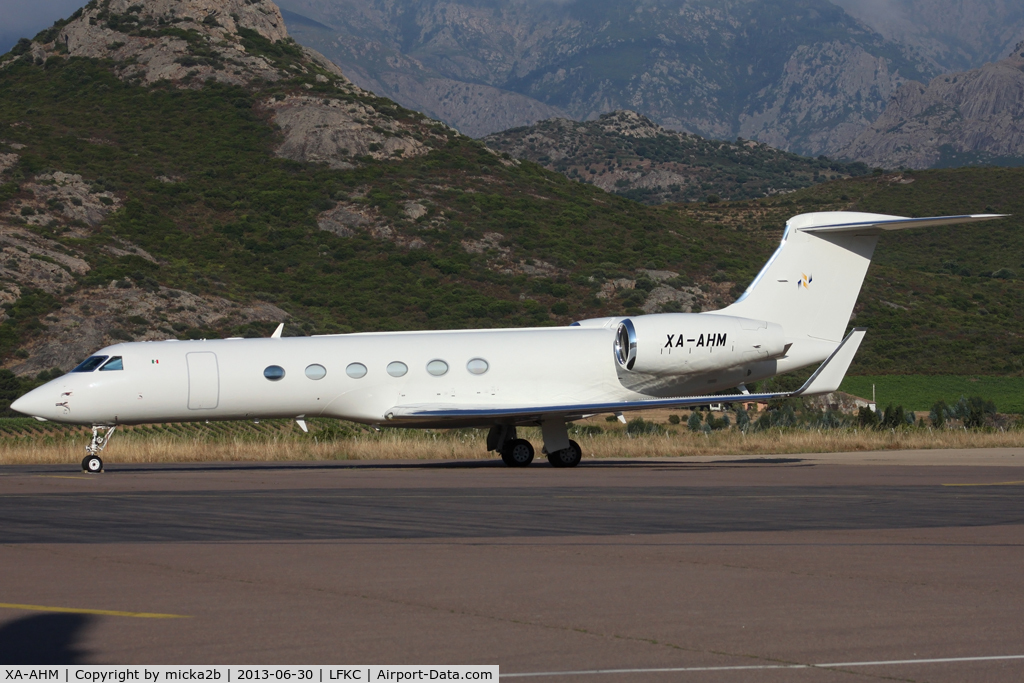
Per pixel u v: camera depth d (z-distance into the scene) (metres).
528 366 33.81
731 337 34.22
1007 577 12.91
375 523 17.52
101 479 27.27
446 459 38.47
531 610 11.09
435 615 10.84
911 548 15.04
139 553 14.35
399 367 32.94
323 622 10.53
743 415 70.38
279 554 14.31
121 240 125.00
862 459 36.91
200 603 11.31
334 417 33.59
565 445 33.59
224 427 64.12
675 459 37.66
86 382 30.69
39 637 9.95
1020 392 100.75
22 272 105.25
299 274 125.00
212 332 102.75
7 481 26.45
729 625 10.52
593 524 17.48
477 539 15.74
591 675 8.86
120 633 10.08
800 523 17.73
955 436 44.88
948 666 9.20
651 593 11.91
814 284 35.50
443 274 127.44
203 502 20.73
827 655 9.49
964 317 129.62
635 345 33.47
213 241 131.12
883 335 120.62
